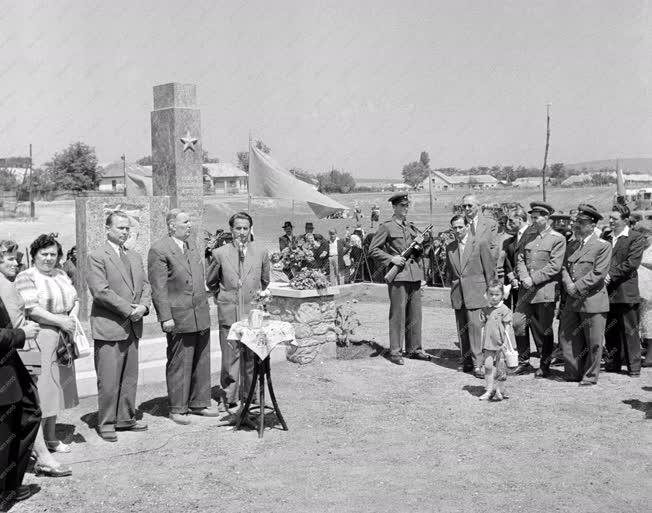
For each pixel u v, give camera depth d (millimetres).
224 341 8453
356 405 8547
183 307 7852
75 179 61750
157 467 6559
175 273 7820
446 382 9641
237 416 7789
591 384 9320
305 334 10617
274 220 57031
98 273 7246
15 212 52062
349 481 6160
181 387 7988
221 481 6199
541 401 8633
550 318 9805
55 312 6652
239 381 8508
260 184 17844
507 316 8648
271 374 10070
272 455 6855
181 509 5625
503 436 7340
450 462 6605
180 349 7953
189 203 12883
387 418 8023
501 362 8648
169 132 12719
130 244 11492
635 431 7418
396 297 10680
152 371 9516
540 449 6922
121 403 7539
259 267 8625
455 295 10125
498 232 12664
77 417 8039
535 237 9945
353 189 93812
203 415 8211
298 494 5887
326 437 7379
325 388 9352
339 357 11078
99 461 6719
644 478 6156
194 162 12906
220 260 8500
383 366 10609
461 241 10109
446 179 103875
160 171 12992
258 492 5941
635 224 10516
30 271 6668
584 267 9266
